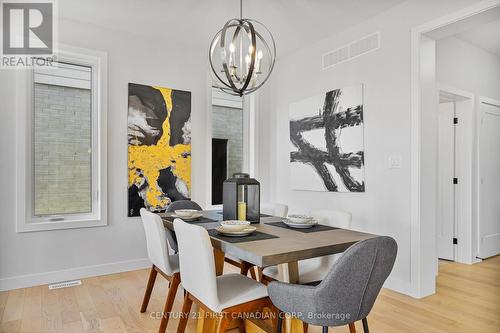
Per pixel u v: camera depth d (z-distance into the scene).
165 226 2.50
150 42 3.73
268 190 4.66
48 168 3.22
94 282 3.15
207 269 1.59
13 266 2.96
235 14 3.16
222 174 4.41
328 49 3.75
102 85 3.41
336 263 1.37
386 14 3.10
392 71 3.04
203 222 2.42
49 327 2.24
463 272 3.54
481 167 4.04
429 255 2.88
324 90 3.80
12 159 2.97
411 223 2.86
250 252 1.54
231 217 2.35
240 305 1.68
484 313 2.48
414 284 2.82
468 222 3.89
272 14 3.18
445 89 3.63
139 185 3.61
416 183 2.82
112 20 3.29
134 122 3.59
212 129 4.31
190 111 3.97
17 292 2.88
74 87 3.37
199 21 3.33
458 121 4.01
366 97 3.29
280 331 1.68
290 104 4.31
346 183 3.47
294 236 1.92
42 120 3.19
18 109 2.99
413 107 2.85
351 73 3.46
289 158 4.35
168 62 3.84
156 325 2.28
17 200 2.98
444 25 2.65
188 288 1.83
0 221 2.91
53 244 3.15
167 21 3.32
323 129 3.77
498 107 4.32
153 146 3.70
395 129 3.00
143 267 3.63
